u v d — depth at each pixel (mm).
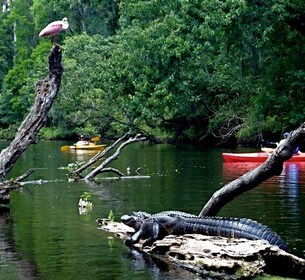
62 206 21875
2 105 99188
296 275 13172
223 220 15047
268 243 13750
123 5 63625
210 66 58938
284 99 47781
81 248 15328
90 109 71500
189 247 14141
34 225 18250
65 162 42312
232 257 13242
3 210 21094
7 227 17953
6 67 115125
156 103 56969
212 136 63250
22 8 113375
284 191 25250
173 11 56875
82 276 12859
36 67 89125
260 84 50656
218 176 31672
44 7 101312
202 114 61938
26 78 92625
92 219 19203
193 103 60125
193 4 52031
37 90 23078
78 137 82938
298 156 40438
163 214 15945
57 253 14797
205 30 49344
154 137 67000
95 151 56375
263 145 54562
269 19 46500
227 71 56875
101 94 69125
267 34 47219
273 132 53469
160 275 12898
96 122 75000
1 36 118375
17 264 13797
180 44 53906
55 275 12922
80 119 72375
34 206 21922
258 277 12773
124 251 15070
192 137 65062
